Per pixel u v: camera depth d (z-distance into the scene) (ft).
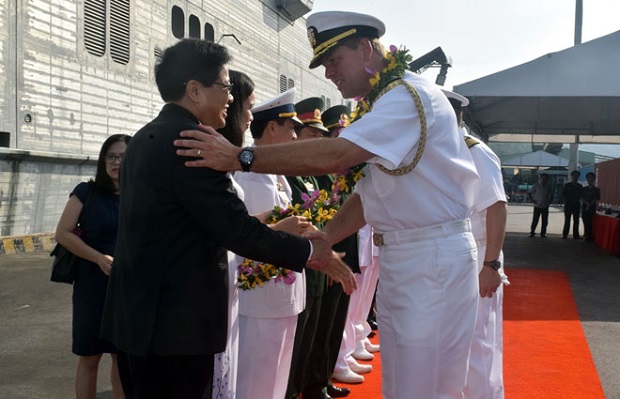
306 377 12.23
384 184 7.41
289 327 9.64
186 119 6.80
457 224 7.53
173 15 50.31
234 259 8.32
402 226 7.50
